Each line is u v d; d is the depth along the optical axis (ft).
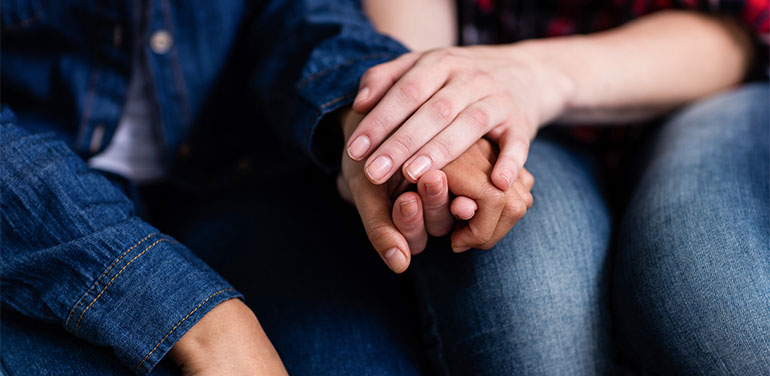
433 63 2.51
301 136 2.61
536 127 2.64
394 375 2.53
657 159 2.71
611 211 2.73
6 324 2.46
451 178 2.38
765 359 2.30
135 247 2.39
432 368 2.61
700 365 2.36
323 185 3.03
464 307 2.54
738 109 2.76
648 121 3.01
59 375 2.35
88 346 2.41
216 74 2.98
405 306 2.72
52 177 2.41
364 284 2.73
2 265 2.39
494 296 2.51
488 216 2.36
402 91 2.44
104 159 2.99
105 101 2.88
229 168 3.06
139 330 2.35
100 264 2.37
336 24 2.79
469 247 2.45
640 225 2.54
